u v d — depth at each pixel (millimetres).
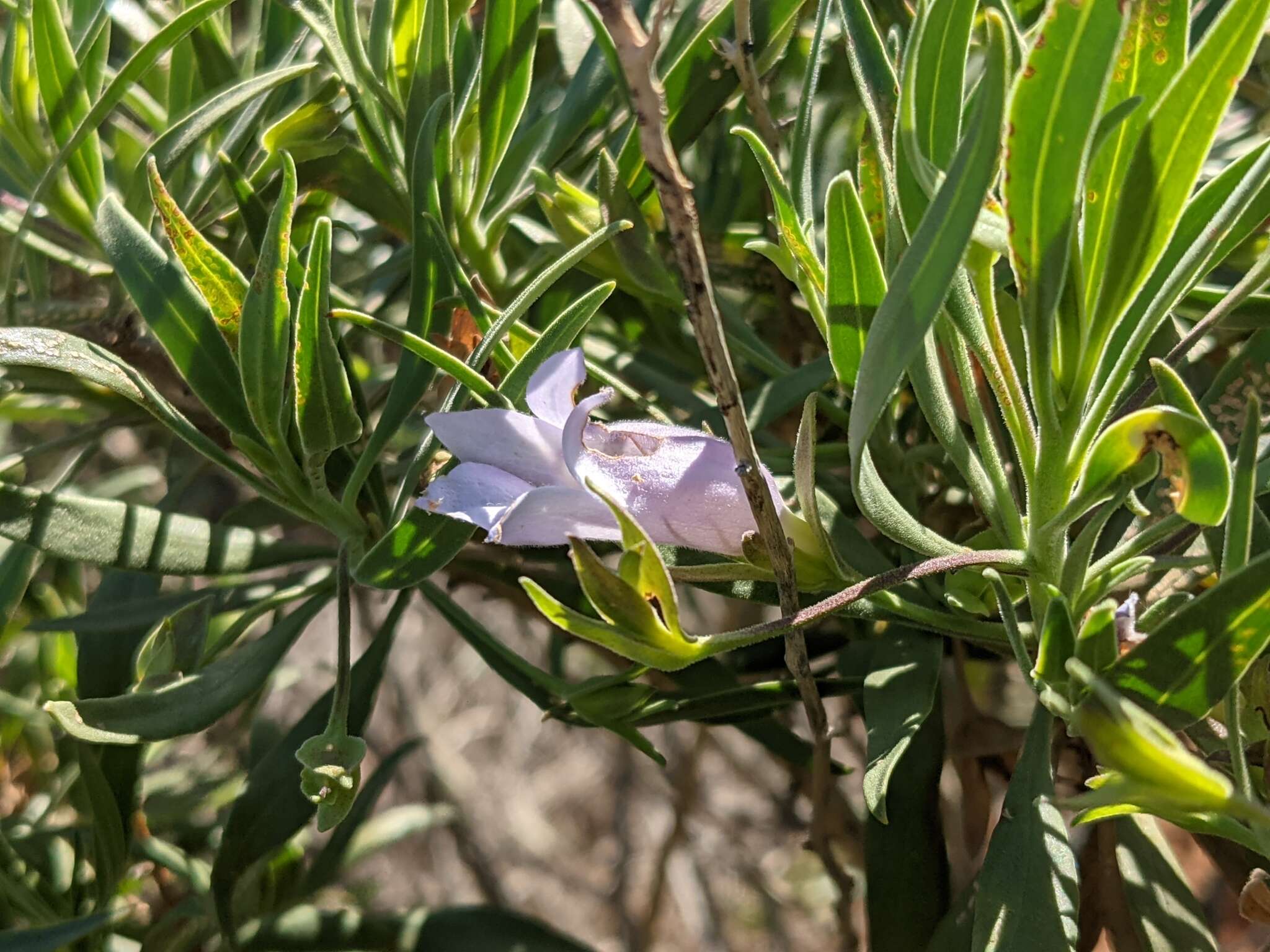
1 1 119
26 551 123
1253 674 82
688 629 252
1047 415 76
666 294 112
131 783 119
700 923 288
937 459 116
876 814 87
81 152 117
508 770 316
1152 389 91
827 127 137
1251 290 84
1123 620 77
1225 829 74
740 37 104
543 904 302
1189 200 83
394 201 123
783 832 282
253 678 98
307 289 87
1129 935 111
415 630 301
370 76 114
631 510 82
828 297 84
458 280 99
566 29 128
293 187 81
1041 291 70
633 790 312
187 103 132
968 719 132
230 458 97
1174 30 71
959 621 90
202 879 135
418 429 140
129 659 121
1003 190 68
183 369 93
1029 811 86
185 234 90
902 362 63
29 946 107
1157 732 57
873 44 94
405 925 124
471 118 116
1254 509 82
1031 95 64
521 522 78
